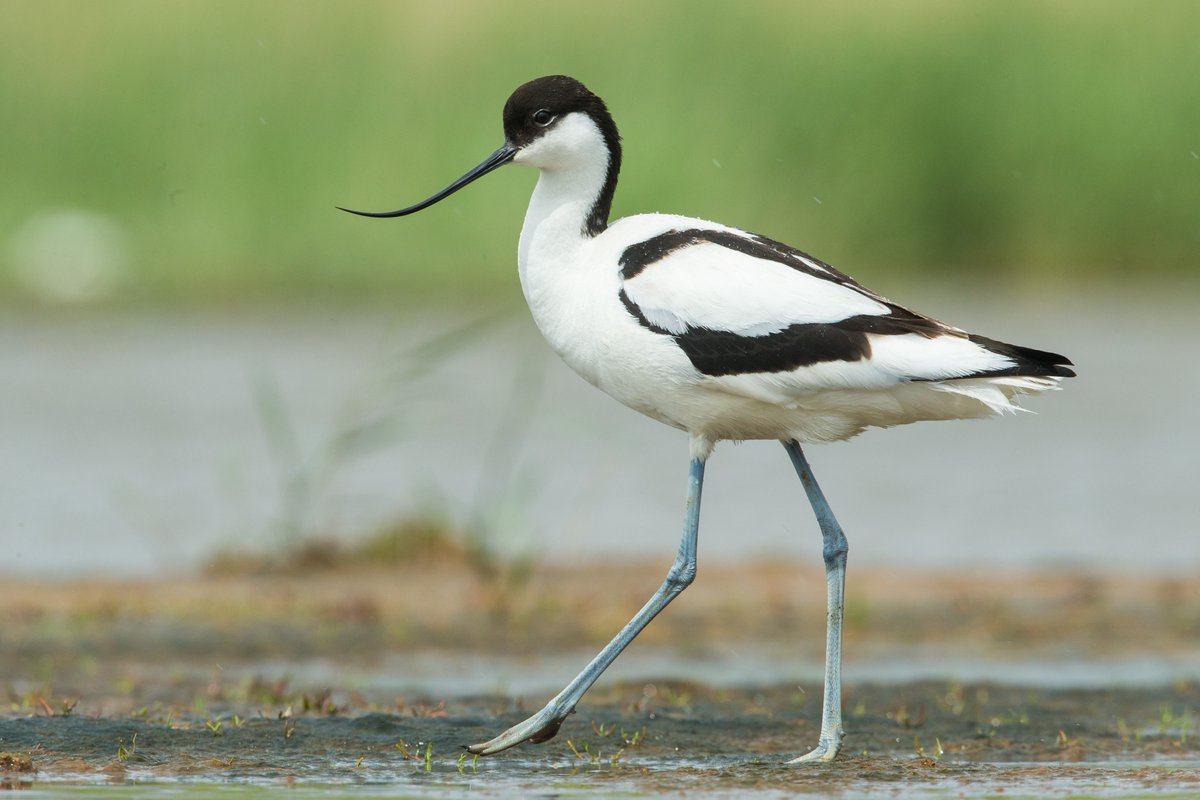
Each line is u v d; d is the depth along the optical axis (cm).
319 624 1039
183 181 2139
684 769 706
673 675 930
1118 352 1883
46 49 2155
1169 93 2223
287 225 2130
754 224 2130
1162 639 1014
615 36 2183
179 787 664
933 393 716
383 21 2183
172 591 1107
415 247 2120
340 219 2127
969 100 2222
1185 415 1638
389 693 873
